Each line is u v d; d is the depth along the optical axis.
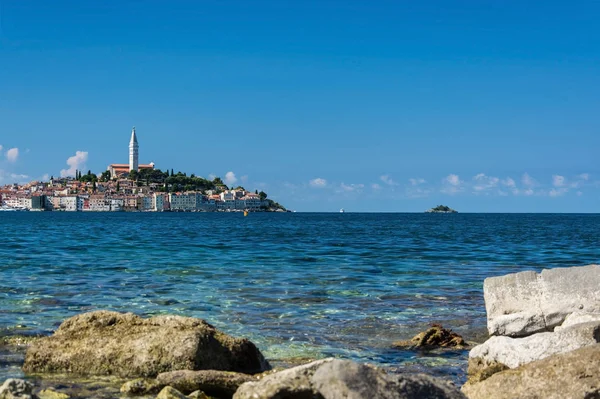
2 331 16.17
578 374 9.73
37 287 24.95
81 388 11.02
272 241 63.28
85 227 104.44
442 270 34.50
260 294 24.08
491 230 104.50
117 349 12.26
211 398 10.27
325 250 49.94
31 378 11.77
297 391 8.33
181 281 27.77
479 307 21.88
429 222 170.50
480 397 10.29
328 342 16.19
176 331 12.43
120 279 28.19
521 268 36.28
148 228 103.62
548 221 189.38
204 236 73.75
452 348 15.73
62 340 12.79
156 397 10.09
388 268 35.31
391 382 7.93
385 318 19.59
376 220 198.62
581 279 14.98
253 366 12.52
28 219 175.12
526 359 12.16
